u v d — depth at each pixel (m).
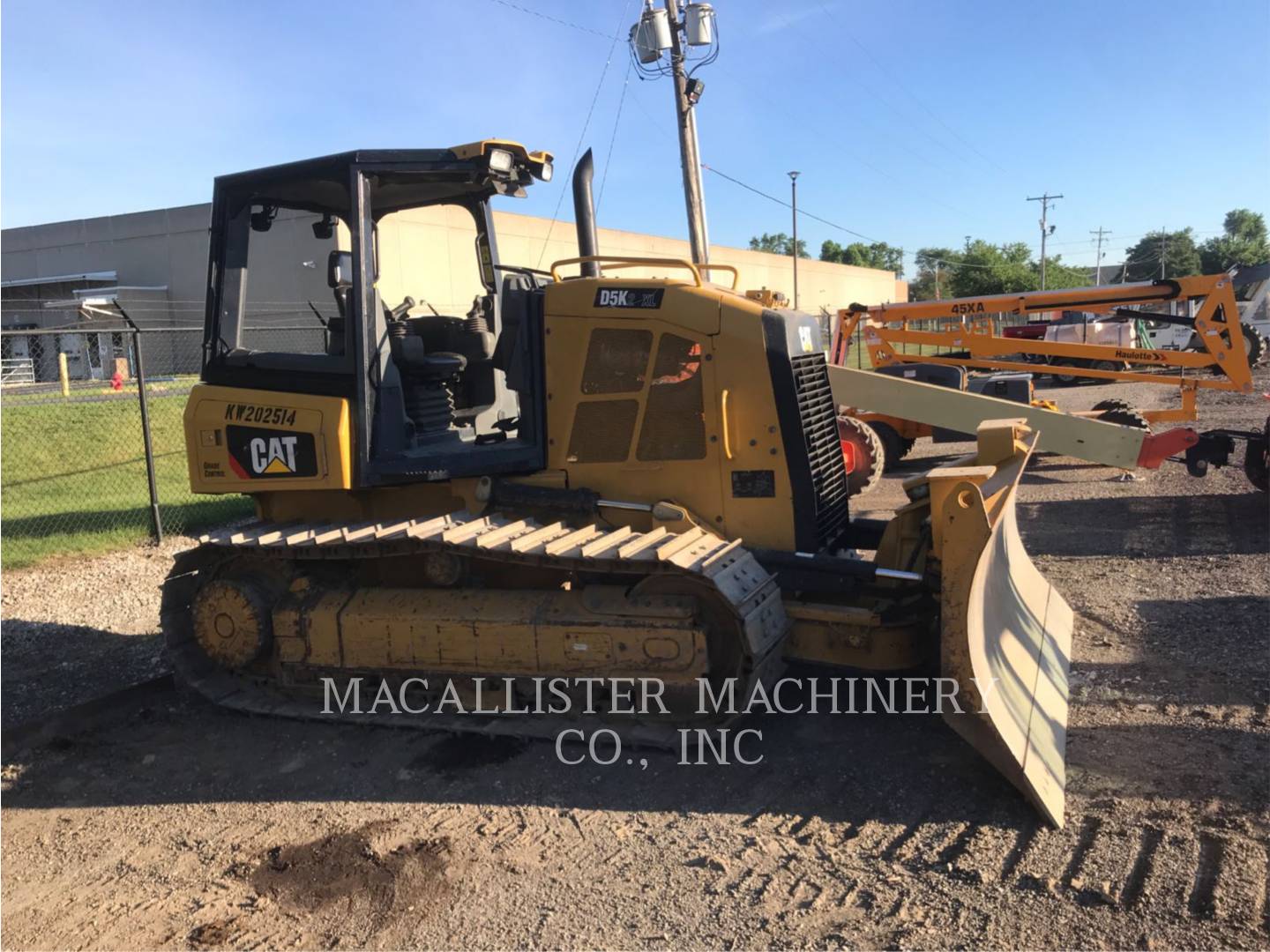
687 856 3.50
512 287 5.14
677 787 4.03
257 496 5.30
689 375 4.54
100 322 31.30
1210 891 3.06
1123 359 10.93
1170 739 4.16
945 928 2.99
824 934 3.00
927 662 4.48
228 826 3.94
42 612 7.04
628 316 4.61
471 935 3.12
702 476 4.57
